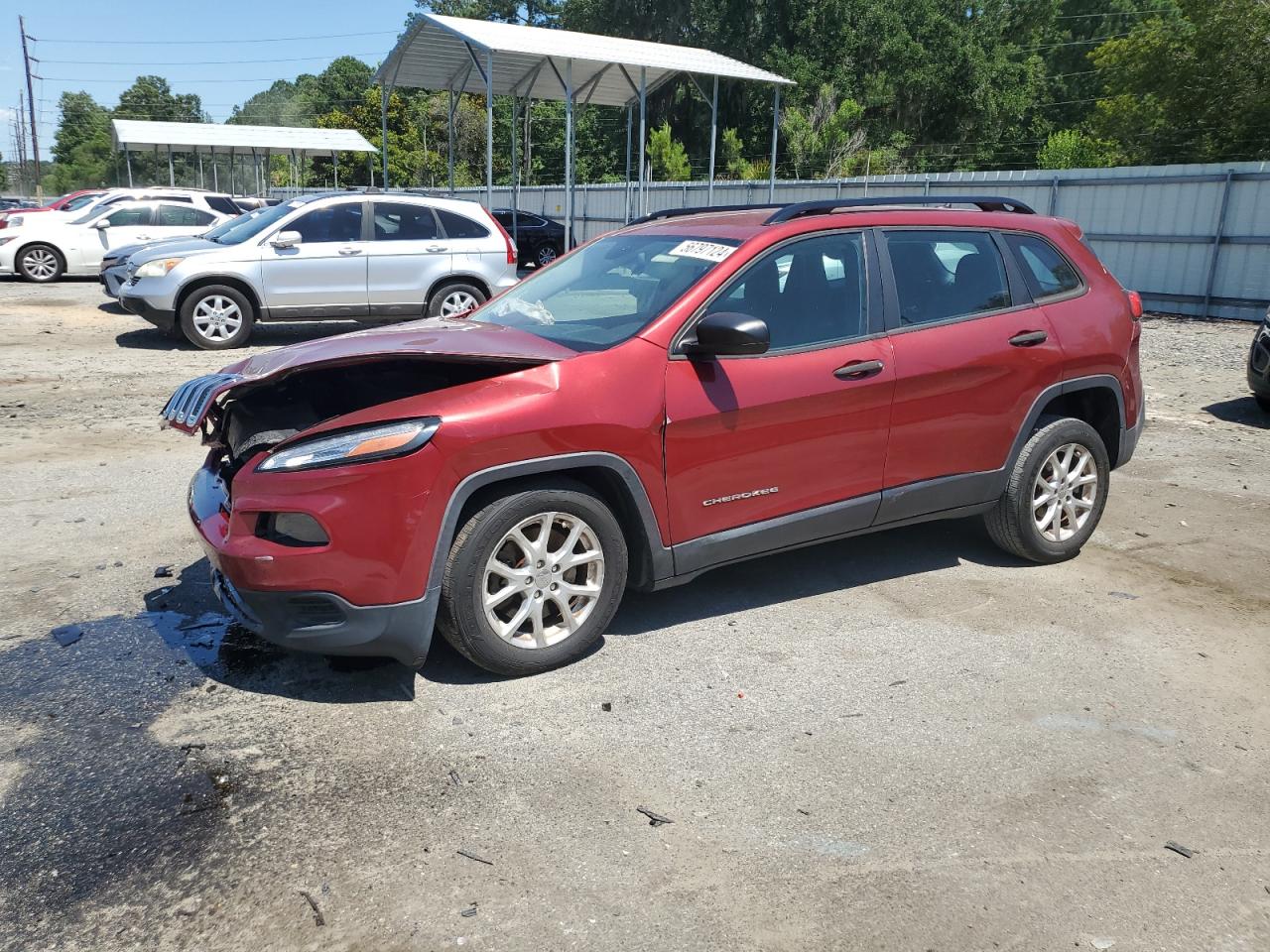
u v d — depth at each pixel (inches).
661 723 138.1
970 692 148.7
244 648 159.5
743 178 1593.3
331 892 103.6
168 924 98.7
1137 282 697.6
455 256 490.0
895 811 118.8
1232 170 630.5
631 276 172.9
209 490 156.1
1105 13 2251.5
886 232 176.7
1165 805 121.1
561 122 2122.3
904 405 172.7
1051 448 193.0
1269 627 174.1
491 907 101.5
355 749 130.5
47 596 179.0
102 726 135.4
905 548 211.5
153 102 4074.8
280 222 466.3
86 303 638.5
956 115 1953.7
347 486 131.0
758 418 157.9
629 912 101.0
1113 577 196.2
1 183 3762.3
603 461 145.4
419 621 137.5
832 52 1871.3
